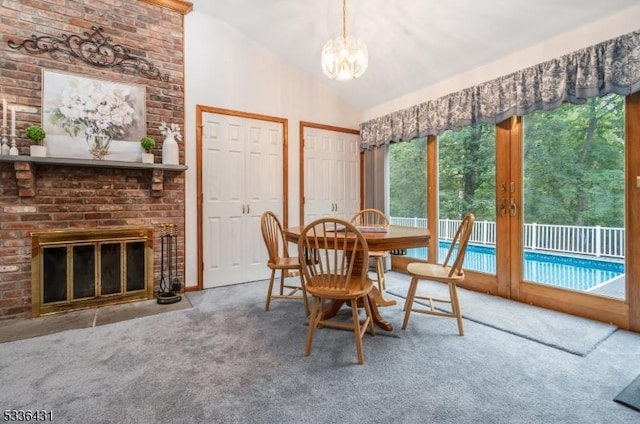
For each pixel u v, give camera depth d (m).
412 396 1.54
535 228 2.90
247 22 3.57
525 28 2.61
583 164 2.60
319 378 1.69
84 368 1.80
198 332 2.30
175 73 3.30
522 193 2.97
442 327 2.39
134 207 3.09
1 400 1.50
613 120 2.44
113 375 1.72
